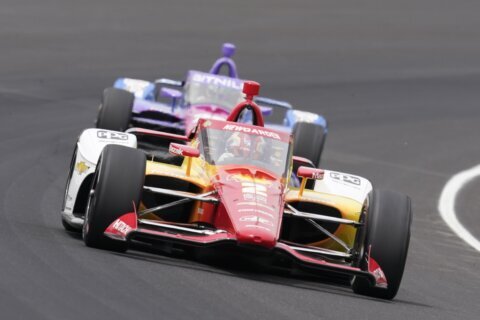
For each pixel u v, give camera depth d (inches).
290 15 4884.4
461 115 3779.5
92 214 1396.4
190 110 2394.2
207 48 4089.6
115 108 2340.1
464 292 1596.9
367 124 3417.8
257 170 1498.5
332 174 1627.7
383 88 3969.0
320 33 4645.7
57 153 2327.8
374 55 4446.4
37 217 1678.2
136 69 3622.0
